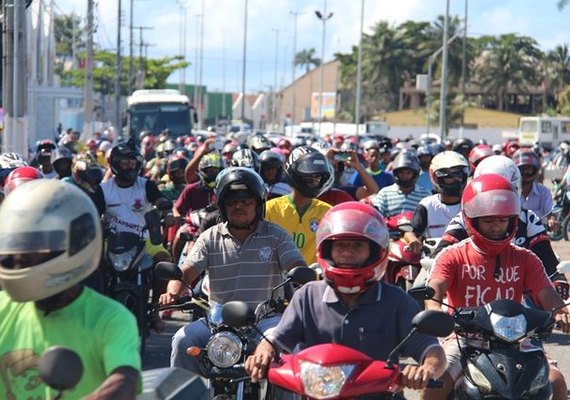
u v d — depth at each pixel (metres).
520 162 11.56
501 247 6.43
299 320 5.45
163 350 10.91
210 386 6.43
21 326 4.12
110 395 3.88
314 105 111.94
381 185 16.88
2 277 3.98
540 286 6.51
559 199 22.89
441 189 10.21
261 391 6.46
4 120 21.88
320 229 5.23
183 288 7.08
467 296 6.54
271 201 8.92
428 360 5.12
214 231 7.26
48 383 3.66
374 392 4.70
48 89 39.78
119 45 54.31
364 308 5.35
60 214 4.00
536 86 104.25
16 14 21.67
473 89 104.31
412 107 106.69
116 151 11.05
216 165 12.60
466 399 5.87
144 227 10.84
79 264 4.04
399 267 11.58
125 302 9.85
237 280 7.18
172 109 46.97
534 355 5.84
